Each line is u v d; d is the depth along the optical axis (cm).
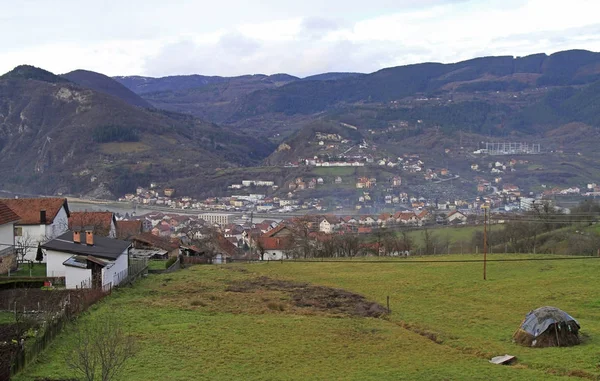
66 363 3919
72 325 4969
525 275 7656
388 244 12950
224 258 12619
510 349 4584
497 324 5394
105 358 3544
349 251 12706
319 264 9956
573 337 4647
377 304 6512
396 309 6225
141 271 8569
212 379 3922
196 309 6112
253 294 7169
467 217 19175
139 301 6412
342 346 4775
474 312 5922
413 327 5462
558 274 7500
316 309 6331
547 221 13012
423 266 9050
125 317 5538
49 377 3728
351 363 4328
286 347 4719
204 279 8356
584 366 3997
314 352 4597
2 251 7425
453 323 5534
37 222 8656
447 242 13988
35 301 5719
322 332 5216
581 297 6231
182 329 5172
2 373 3678
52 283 6812
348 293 7250
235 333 5112
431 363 4294
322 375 4034
